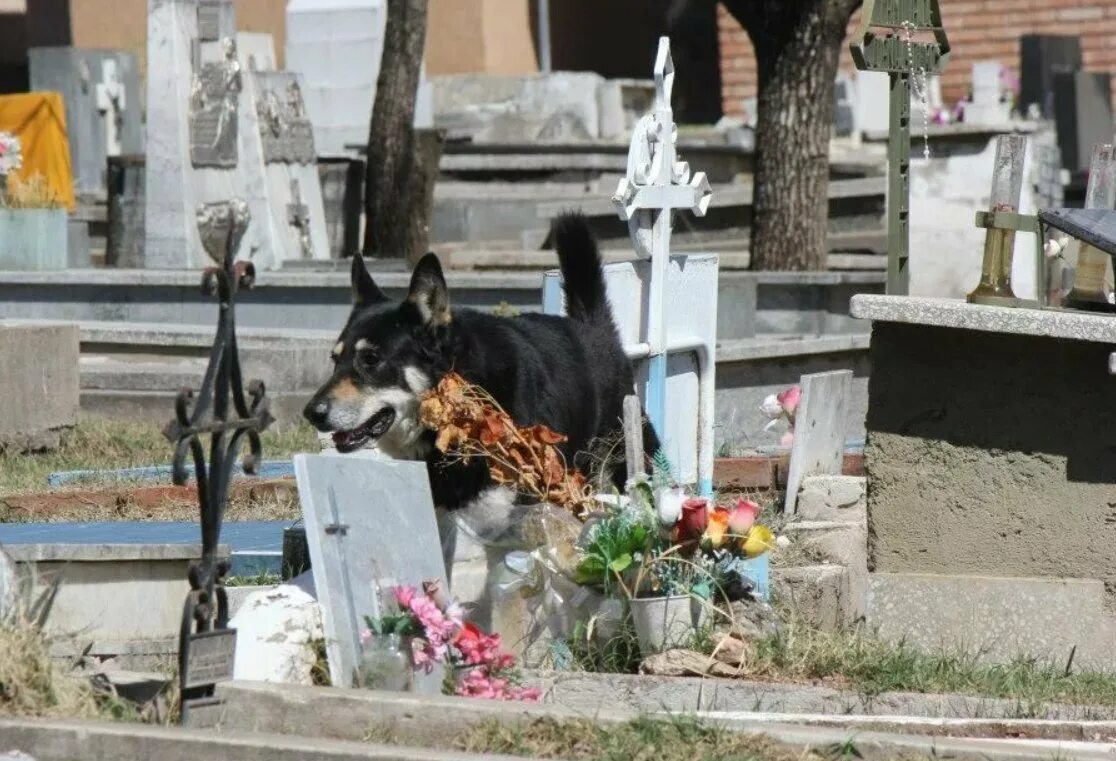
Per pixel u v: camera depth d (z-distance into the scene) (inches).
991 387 421.1
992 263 438.0
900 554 432.8
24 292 924.0
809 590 428.8
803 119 979.9
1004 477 421.4
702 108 1825.8
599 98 1529.3
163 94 981.8
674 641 386.3
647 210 489.7
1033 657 414.3
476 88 1547.7
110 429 730.8
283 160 1053.2
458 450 405.7
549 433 406.9
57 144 1179.9
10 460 668.7
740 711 350.0
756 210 995.9
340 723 316.8
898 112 601.0
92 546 383.2
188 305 900.0
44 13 1670.8
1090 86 1584.6
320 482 349.1
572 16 1715.1
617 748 299.7
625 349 475.2
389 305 430.9
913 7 597.9
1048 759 295.7
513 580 403.2
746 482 568.1
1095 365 410.3
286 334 804.0
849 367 820.6
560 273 496.1
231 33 999.6
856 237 1159.6
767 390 781.9
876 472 434.0
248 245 1005.8
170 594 389.4
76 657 355.9
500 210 1231.5
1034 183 1160.2
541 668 387.5
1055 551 418.3
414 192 1078.4
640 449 434.0
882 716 344.2
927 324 418.9
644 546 389.7
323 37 1314.0
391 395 418.3
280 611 346.9
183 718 315.6
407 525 369.7
